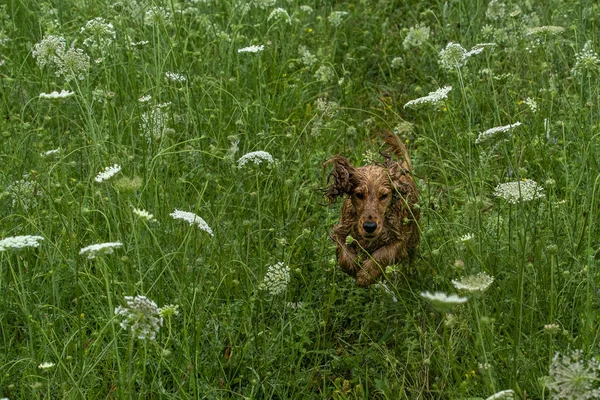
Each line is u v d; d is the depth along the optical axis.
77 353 4.57
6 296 4.93
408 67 8.38
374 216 5.02
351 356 4.88
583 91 7.06
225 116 7.03
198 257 5.22
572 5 8.04
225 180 6.17
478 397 4.14
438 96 5.30
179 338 4.72
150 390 4.48
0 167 6.32
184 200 5.83
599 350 4.43
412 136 7.43
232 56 7.88
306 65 8.16
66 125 7.29
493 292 4.82
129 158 5.65
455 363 4.44
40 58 5.42
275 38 8.06
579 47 7.64
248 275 4.87
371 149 6.86
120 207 5.25
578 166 6.09
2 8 8.43
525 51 7.59
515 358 4.04
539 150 6.20
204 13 8.84
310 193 6.08
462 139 6.49
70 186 6.18
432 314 4.81
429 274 5.23
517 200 4.68
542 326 4.65
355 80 8.05
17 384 4.55
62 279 5.23
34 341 4.81
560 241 5.32
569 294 4.95
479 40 7.96
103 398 4.49
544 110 6.84
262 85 7.19
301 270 5.35
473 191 5.17
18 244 4.11
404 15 9.27
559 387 3.45
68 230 5.26
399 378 4.64
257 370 4.67
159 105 6.25
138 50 7.60
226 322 4.85
